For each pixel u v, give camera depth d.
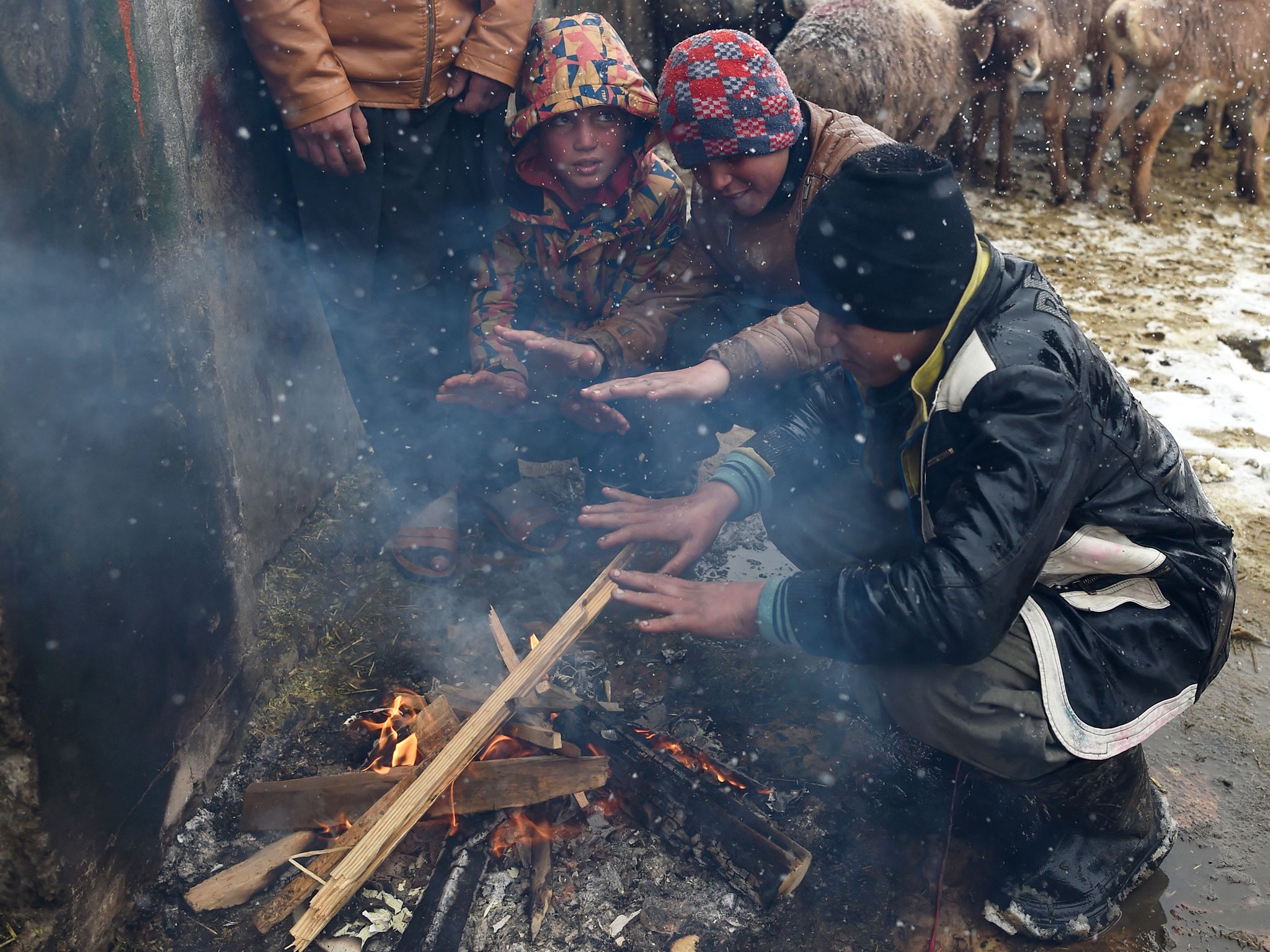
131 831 1.88
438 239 2.69
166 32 1.97
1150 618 1.80
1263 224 5.67
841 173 1.71
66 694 1.66
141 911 1.91
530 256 2.84
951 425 1.71
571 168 2.58
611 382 2.29
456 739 2.00
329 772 2.23
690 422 2.90
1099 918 1.92
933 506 1.79
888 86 5.12
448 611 2.76
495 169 2.69
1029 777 1.80
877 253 1.64
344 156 2.45
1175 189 6.11
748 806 2.02
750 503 2.22
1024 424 1.63
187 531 2.03
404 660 2.59
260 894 1.97
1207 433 3.70
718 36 2.32
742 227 2.60
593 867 2.00
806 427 2.26
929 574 1.64
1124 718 1.77
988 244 1.79
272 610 2.64
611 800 2.12
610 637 2.67
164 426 1.93
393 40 2.38
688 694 2.47
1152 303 4.73
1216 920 1.98
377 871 2.00
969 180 6.15
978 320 1.71
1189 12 5.29
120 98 1.78
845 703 2.45
